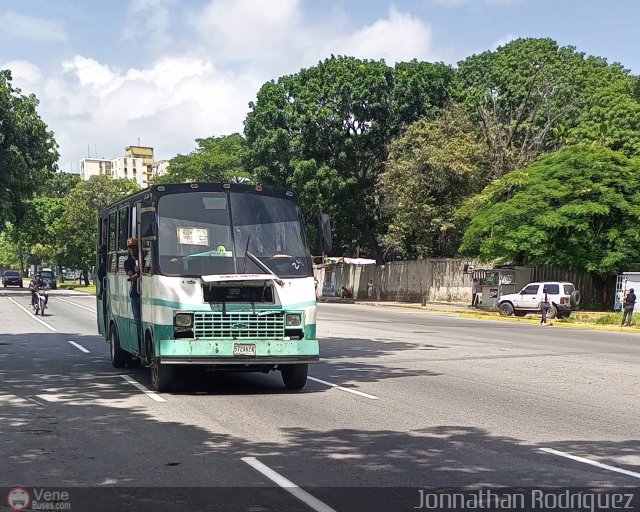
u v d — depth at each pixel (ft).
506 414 33.50
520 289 133.80
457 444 27.17
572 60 194.59
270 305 37.47
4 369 49.03
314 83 169.17
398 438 28.09
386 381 44.14
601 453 26.04
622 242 119.65
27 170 178.09
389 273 180.04
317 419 31.83
